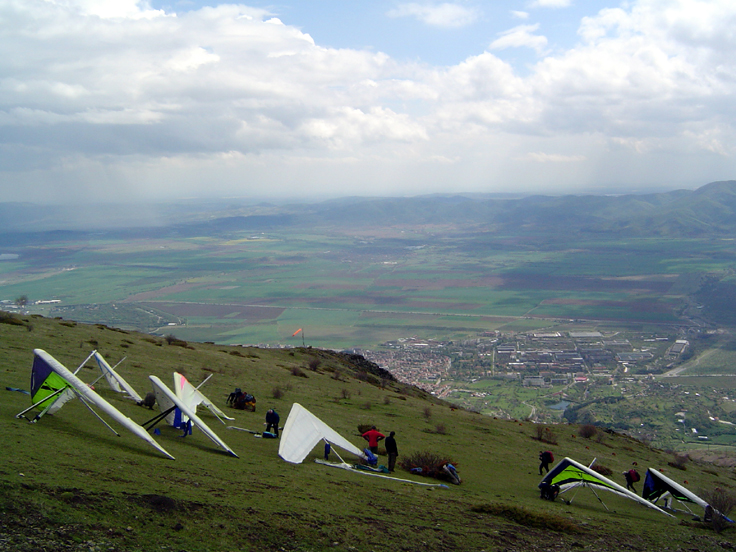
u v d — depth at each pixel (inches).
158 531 337.4
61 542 291.3
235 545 349.1
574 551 487.2
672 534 623.2
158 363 1466.5
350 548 391.2
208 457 581.6
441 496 627.8
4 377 815.7
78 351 1331.2
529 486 863.7
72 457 435.8
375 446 844.6
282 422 1003.9
